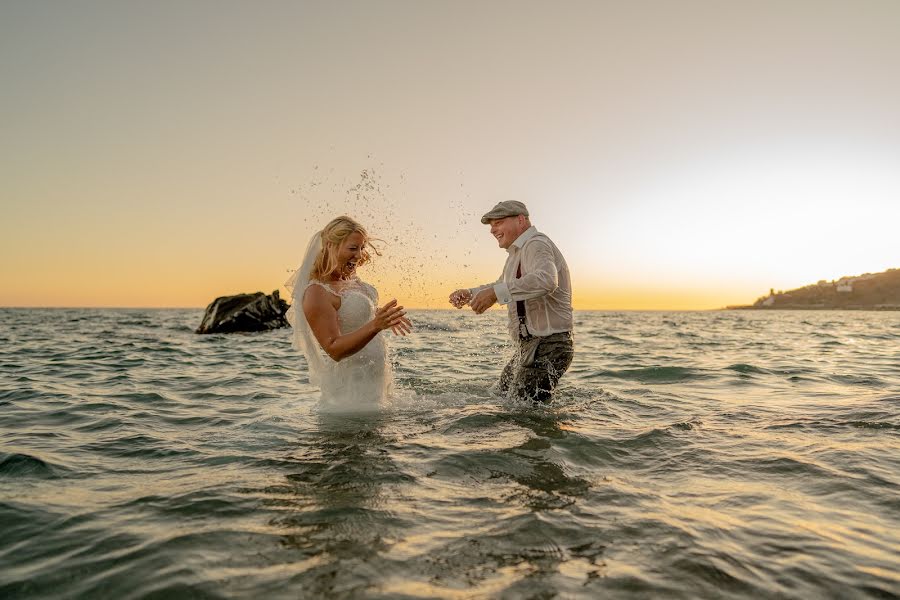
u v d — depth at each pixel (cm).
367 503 218
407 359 722
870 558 175
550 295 434
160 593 153
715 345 1174
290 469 260
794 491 235
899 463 272
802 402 443
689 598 150
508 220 455
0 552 179
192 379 602
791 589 156
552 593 153
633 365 723
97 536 189
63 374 647
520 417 372
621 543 183
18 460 279
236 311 1698
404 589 154
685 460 278
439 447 296
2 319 3050
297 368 722
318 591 153
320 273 382
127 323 2497
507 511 210
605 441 311
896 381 571
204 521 201
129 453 294
